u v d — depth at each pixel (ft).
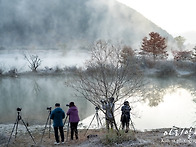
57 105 34.58
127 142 30.50
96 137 35.86
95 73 37.58
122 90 49.37
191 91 98.73
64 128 47.03
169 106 67.41
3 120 55.21
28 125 50.47
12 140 36.70
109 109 33.37
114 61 39.22
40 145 33.76
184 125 48.62
